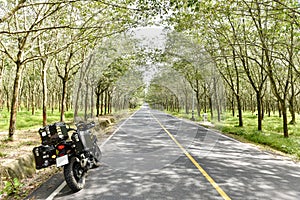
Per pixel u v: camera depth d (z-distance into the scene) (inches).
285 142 495.8
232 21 707.4
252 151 424.8
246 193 217.6
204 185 237.6
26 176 271.7
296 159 367.2
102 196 209.6
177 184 239.9
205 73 895.1
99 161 307.7
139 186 234.1
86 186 234.7
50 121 907.4
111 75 900.0
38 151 225.1
